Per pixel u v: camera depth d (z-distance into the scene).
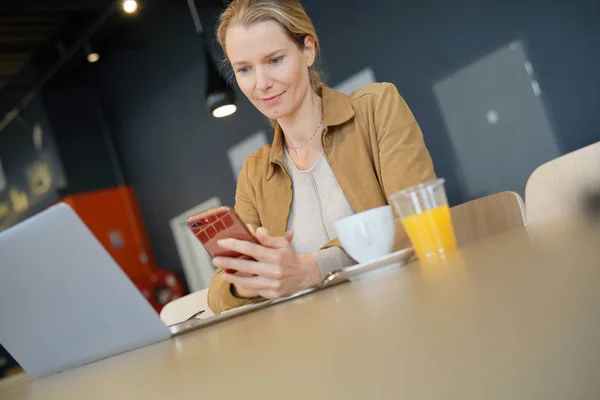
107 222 7.64
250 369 0.44
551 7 4.35
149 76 7.23
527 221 1.40
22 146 7.99
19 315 0.92
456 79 4.91
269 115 1.65
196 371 0.51
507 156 4.72
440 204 1.01
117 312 0.92
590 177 1.29
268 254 1.05
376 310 0.54
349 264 1.19
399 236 1.20
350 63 5.56
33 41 7.29
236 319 0.95
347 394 0.28
